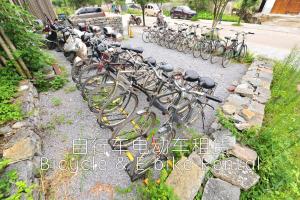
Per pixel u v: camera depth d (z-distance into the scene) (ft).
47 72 15.19
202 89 12.01
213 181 7.90
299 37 38.27
